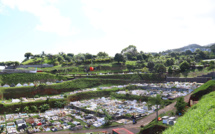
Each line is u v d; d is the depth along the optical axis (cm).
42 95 12556
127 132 5562
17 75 14800
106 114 7969
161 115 6969
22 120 8069
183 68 15325
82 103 11125
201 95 7138
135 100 10938
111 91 13325
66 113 9538
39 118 8719
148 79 15738
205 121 2034
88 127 7425
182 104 6556
